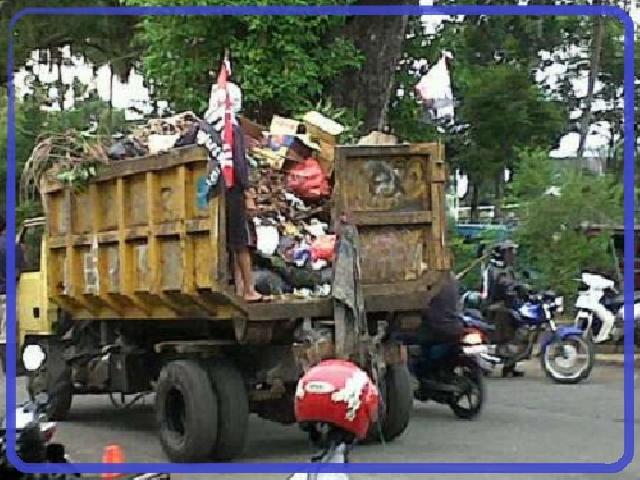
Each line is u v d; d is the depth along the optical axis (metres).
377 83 15.14
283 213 9.52
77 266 10.53
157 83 15.05
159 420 9.48
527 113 24.86
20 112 19.84
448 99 17.06
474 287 19.08
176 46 14.23
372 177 9.41
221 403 9.07
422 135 16.78
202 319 9.22
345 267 8.74
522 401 13.04
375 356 8.90
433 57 17.20
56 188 10.67
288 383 9.05
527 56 26.67
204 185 8.60
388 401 9.84
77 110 20.14
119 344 10.77
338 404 4.56
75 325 11.57
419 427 11.10
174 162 8.88
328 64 14.36
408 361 10.95
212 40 14.13
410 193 9.53
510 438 10.42
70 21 23.00
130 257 9.62
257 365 9.20
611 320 15.10
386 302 9.38
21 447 6.88
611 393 13.80
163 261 9.15
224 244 8.52
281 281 9.13
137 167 9.36
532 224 19.16
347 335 8.71
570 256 18.84
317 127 9.86
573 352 14.79
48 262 11.06
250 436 10.73
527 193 19.73
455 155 25.22
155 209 9.20
